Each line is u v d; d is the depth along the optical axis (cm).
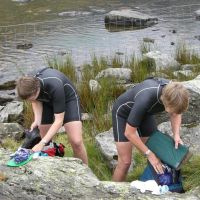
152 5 1609
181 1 1644
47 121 467
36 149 416
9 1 1705
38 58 1090
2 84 940
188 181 441
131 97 425
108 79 828
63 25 1374
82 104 736
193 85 565
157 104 387
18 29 1336
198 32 1264
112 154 524
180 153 400
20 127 680
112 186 382
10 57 1105
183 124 549
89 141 598
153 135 414
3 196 374
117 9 1563
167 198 368
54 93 421
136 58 1044
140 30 1323
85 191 376
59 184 381
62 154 463
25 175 391
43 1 1705
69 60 983
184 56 1027
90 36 1268
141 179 406
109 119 658
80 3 1667
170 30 1300
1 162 409
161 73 896
